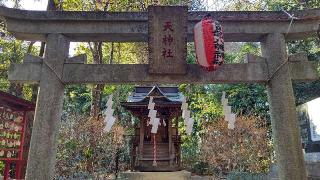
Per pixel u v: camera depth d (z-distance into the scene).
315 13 5.38
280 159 5.01
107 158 14.73
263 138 14.73
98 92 15.12
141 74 5.26
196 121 19.52
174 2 16.92
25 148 12.13
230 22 5.45
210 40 4.66
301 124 10.25
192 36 5.58
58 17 5.38
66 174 12.57
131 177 11.77
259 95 18.95
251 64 5.38
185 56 5.15
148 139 12.99
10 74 5.23
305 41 16.62
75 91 25.45
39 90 5.19
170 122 12.89
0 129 8.11
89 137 13.25
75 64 5.34
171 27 5.20
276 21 5.50
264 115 17.97
